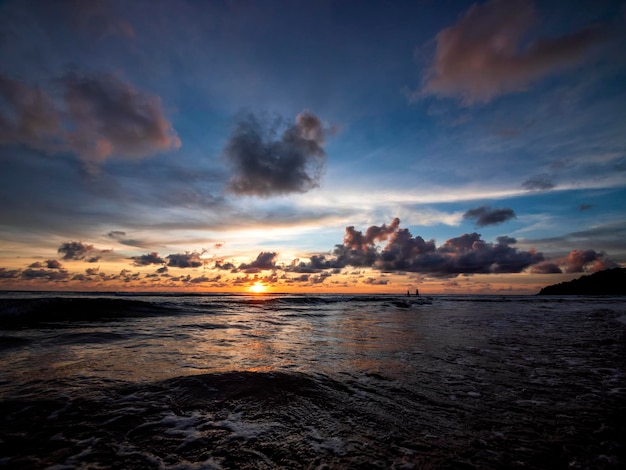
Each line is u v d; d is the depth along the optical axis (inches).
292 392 176.4
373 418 146.0
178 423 137.6
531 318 660.1
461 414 151.1
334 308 988.6
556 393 181.2
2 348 262.7
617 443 123.8
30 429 127.6
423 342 350.3
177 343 311.4
